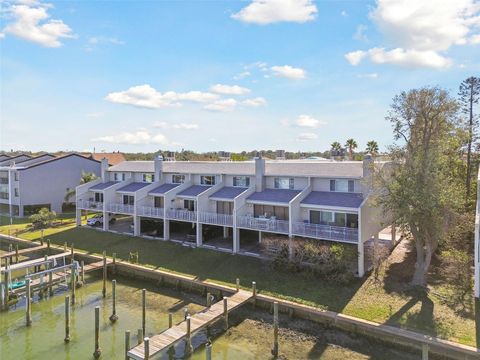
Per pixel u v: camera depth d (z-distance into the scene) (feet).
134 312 87.66
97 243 136.36
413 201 83.46
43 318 85.81
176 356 68.64
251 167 135.23
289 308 82.58
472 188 134.00
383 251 104.12
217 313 77.41
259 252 114.01
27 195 193.67
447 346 64.18
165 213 131.44
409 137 104.94
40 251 135.64
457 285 87.25
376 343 71.00
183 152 376.27
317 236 101.71
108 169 170.40
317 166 122.21
